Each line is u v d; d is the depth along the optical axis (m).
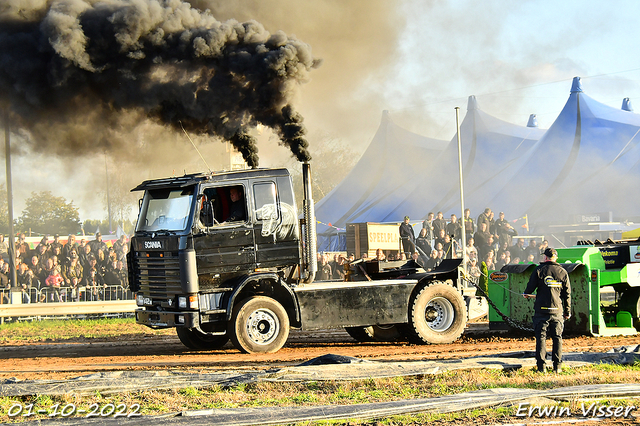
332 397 12.06
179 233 18.38
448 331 21.22
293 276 19.59
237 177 18.95
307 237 19.73
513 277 23.55
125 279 35.88
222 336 21.67
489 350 19.06
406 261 23.05
